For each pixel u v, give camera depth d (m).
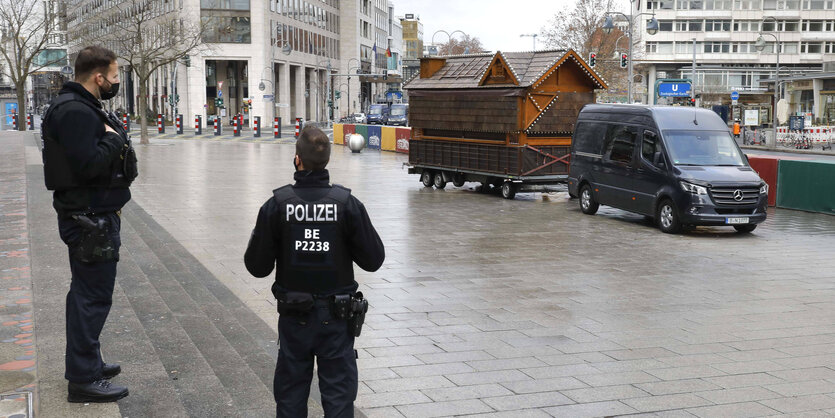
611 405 5.45
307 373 3.89
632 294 9.19
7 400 4.21
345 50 105.44
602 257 11.70
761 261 11.55
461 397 5.60
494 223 15.22
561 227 14.86
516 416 5.22
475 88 20.16
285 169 27.16
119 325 6.02
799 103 60.72
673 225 14.13
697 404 5.48
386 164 30.78
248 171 26.25
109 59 4.18
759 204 13.95
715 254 12.12
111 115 4.33
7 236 9.62
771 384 5.95
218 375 5.36
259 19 72.56
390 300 8.68
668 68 99.94
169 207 16.50
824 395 5.70
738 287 9.69
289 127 75.69
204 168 27.44
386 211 16.78
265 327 7.29
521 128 18.95
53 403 4.32
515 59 19.66
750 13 96.81
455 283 9.63
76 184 4.14
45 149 4.14
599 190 16.34
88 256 4.18
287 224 3.73
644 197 14.90
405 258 11.31
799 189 17.75
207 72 77.00
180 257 10.84
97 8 82.81
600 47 57.41
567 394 5.68
